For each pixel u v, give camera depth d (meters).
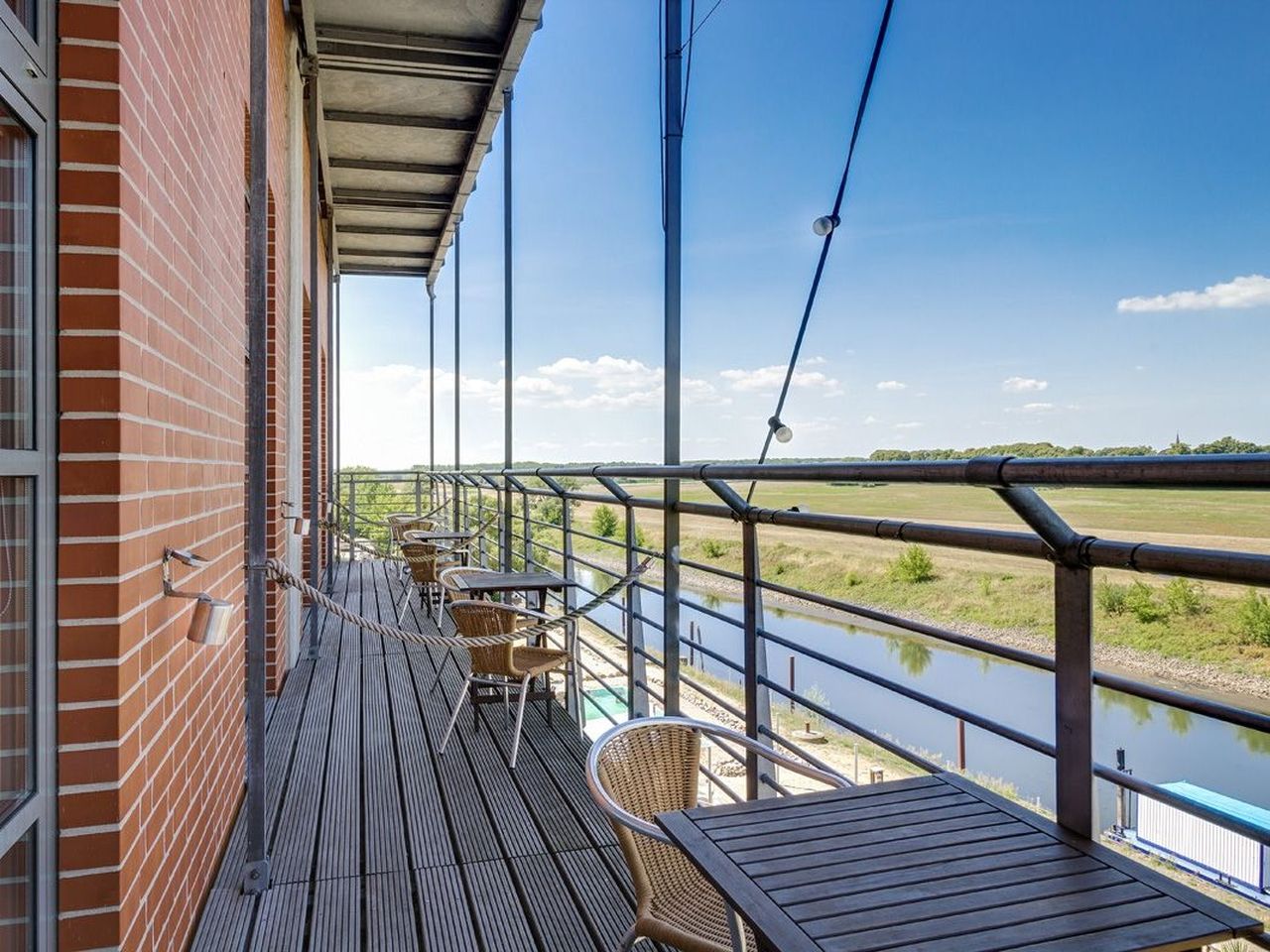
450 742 3.70
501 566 6.73
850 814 1.32
